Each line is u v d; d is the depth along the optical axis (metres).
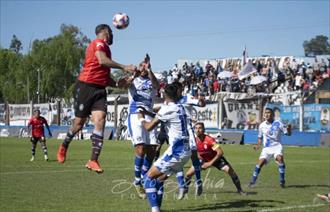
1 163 20.59
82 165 19.86
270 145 14.02
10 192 12.24
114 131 43.59
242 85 48.72
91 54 7.12
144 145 11.56
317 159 24.27
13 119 52.38
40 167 18.94
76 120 7.18
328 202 11.23
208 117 40.81
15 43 105.88
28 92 70.44
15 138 45.38
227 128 39.91
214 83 49.25
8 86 74.25
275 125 13.98
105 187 13.35
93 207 10.27
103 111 7.13
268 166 20.55
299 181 15.50
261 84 48.31
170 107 9.02
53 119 49.12
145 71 11.30
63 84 74.00
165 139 14.49
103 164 20.42
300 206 10.71
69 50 73.88
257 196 12.20
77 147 32.00
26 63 73.12
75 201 11.00
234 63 59.53
